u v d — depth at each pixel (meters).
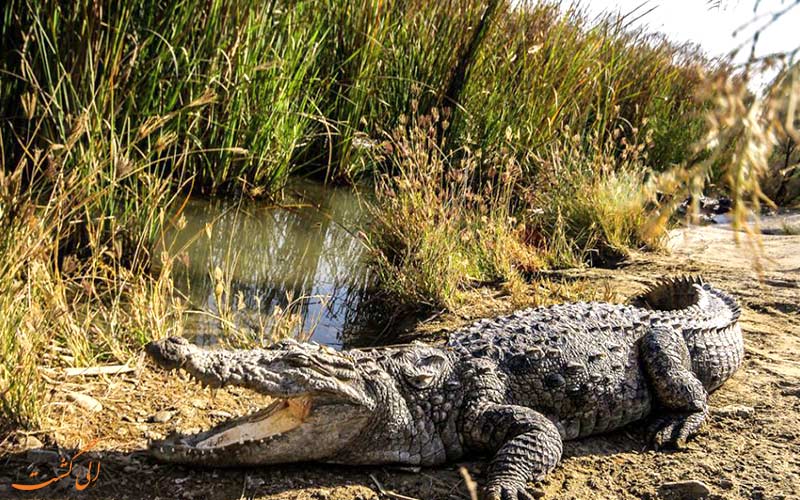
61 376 3.97
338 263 7.11
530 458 3.40
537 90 9.63
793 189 10.73
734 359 4.68
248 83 7.95
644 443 3.96
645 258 7.58
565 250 7.57
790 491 3.34
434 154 7.40
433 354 3.76
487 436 3.64
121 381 4.07
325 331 5.62
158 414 3.73
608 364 4.10
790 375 4.75
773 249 8.09
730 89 0.98
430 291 5.98
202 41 7.65
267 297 6.06
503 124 9.61
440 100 9.66
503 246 6.95
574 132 9.84
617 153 10.87
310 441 3.34
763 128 0.97
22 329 3.62
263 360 3.24
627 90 11.00
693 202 1.05
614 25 10.08
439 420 3.67
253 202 8.33
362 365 3.54
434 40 9.71
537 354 3.94
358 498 3.22
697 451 3.78
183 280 5.99
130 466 3.25
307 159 9.82
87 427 3.52
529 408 3.76
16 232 3.86
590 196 8.14
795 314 5.94
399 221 6.76
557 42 9.77
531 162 9.37
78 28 6.52
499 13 9.58
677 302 5.73
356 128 9.66
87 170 5.43
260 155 8.32
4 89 6.40
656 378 4.17
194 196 8.06
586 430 4.00
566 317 4.35
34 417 3.40
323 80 9.14
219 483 3.22
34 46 6.49
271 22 8.27
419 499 3.28
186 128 7.67
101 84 6.17
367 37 9.36
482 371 3.80
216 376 3.09
